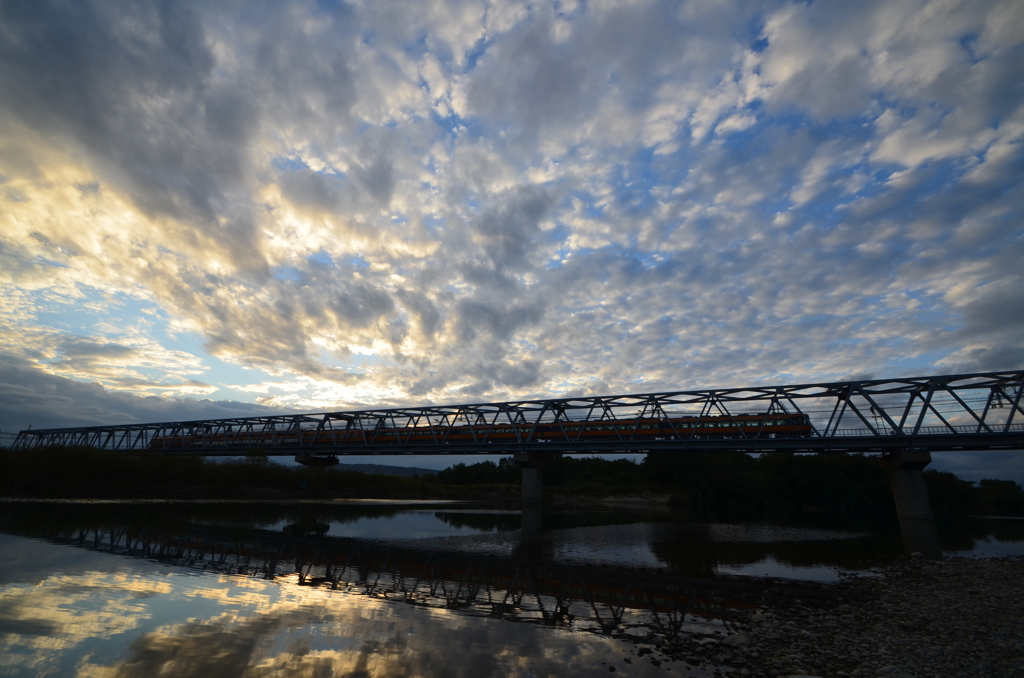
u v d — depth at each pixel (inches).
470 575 932.0
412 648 491.5
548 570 1016.9
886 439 2039.9
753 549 1441.9
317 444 3595.0
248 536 1325.0
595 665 478.3
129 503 2111.2
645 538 1636.3
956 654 542.9
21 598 568.4
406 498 3954.2
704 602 778.2
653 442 2496.3
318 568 918.4
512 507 3297.2
